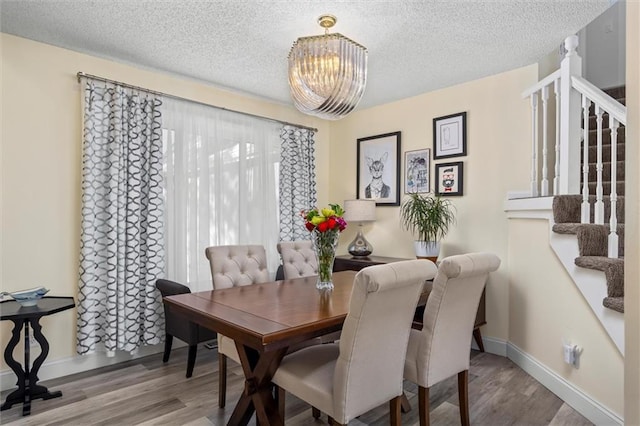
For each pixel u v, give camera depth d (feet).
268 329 5.19
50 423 7.30
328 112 8.14
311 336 5.50
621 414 6.66
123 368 9.98
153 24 8.39
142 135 10.59
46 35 8.91
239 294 7.43
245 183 12.93
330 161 15.98
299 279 9.19
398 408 5.94
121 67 10.48
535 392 8.55
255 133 13.29
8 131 8.81
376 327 5.32
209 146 12.10
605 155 10.90
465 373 6.93
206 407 7.91
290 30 8.63
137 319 10.20
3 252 8.75
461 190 11.87
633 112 2.28
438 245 11.66
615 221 7.22
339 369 5.18
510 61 10.30
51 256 9.40
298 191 14.23
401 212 13.48
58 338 9.48
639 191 2.23
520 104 10.77
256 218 13.15
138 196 10.31
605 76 13.97
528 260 9.68
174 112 11.36
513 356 10.40
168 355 10.41
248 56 10.03
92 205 9.64
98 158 9.80
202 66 10.70
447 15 7.93
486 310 11.30
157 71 11.04
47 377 9.25
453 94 12.19
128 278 10.06
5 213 8.78
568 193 8.72
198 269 11.71
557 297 8.47
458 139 11.98
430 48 9.48
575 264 7.55
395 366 5.82
